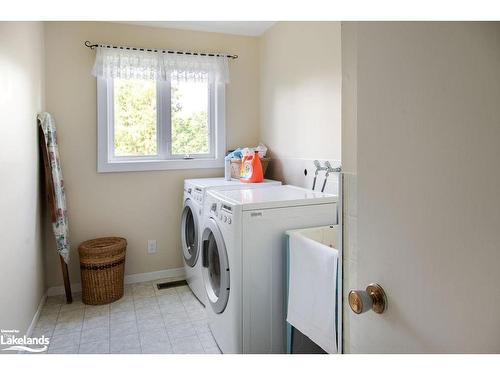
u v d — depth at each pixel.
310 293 1.68
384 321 0.75
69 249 3.02
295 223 2.02
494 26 0.51
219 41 3.44
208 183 2.90
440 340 0.61
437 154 0.60
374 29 0.74
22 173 2.17
